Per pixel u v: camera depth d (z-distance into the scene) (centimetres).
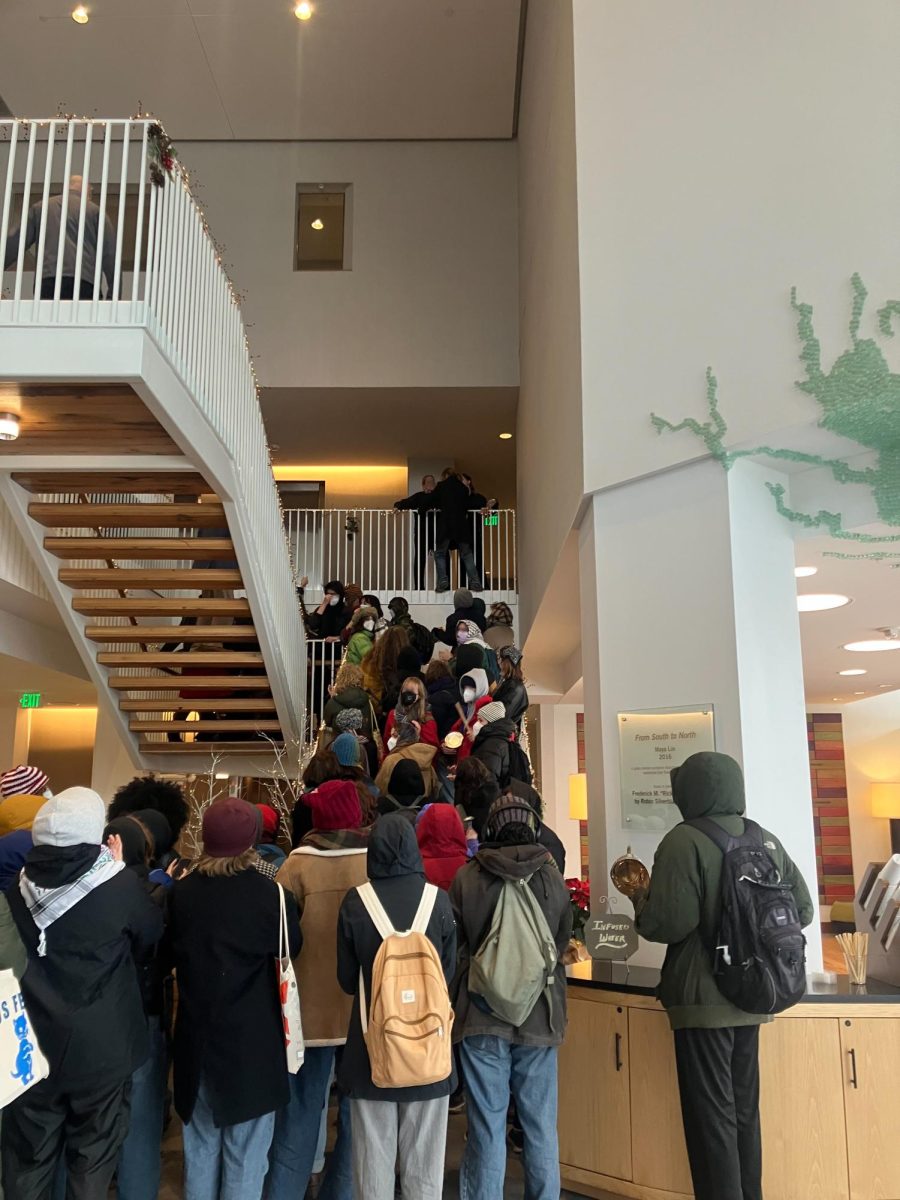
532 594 921
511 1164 414
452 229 1211
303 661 845
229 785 887
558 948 325
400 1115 287
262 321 1184
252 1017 281
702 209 479
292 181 1225
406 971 278
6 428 513
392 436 1312
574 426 566
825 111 430
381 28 1041
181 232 520
